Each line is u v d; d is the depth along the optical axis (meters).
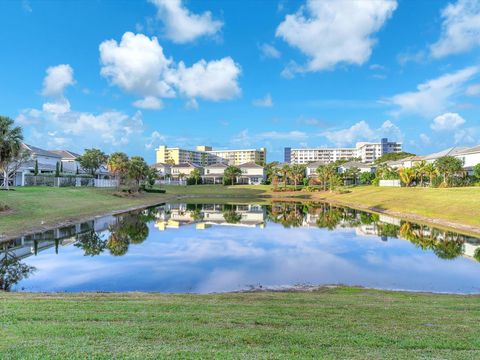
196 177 123.56
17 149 35.41
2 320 9.20
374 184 91.06
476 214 36.38
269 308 11.52
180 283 17.52
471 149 78.38
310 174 137.00
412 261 22.50
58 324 9.00
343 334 8.80
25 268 19.66
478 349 7.99
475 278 18.73
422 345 8.15
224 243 28.42
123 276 18.56
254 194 94.62
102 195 60.62
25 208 36.56
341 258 23.34
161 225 38.25
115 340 7.92
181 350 7.32
